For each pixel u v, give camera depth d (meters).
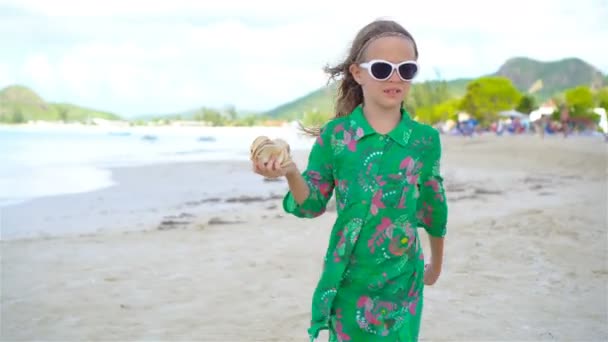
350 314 2.43
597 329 4.30
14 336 4.38
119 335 4.36
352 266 2.43
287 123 182.62
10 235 9.02
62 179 19.56
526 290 5.28
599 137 46.38
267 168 2.18
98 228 9.66
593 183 15.64
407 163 2.42
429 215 2.59
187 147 49.75
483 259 6.38
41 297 5.37
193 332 4.40
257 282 5.75
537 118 59.81
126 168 24.42
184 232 8.75
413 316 2.48
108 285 5.74
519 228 7.92
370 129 2.43
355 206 2.41
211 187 16.83
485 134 64.75
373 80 2.41
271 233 8.47
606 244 6.93
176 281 5.85
